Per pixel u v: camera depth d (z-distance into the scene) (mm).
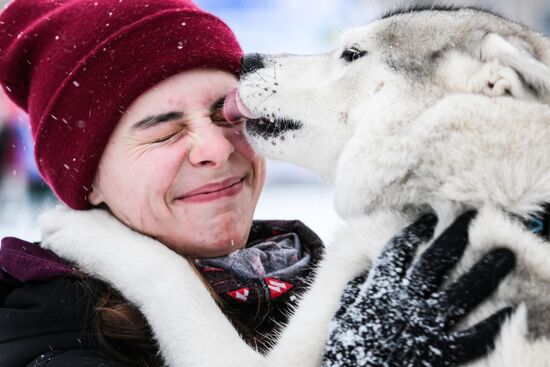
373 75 1953
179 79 1808
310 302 1683
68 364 1477
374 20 2211
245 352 1664
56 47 1830
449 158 1595
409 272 1462
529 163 1519
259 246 1997
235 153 1924
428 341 1351
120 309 1646
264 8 8633
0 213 6523
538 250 1434
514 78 1671
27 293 1605
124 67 1756
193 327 1673
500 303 1401
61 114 1806
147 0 1811
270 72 2057
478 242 1476
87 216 1890
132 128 1793
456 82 1803
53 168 1885
